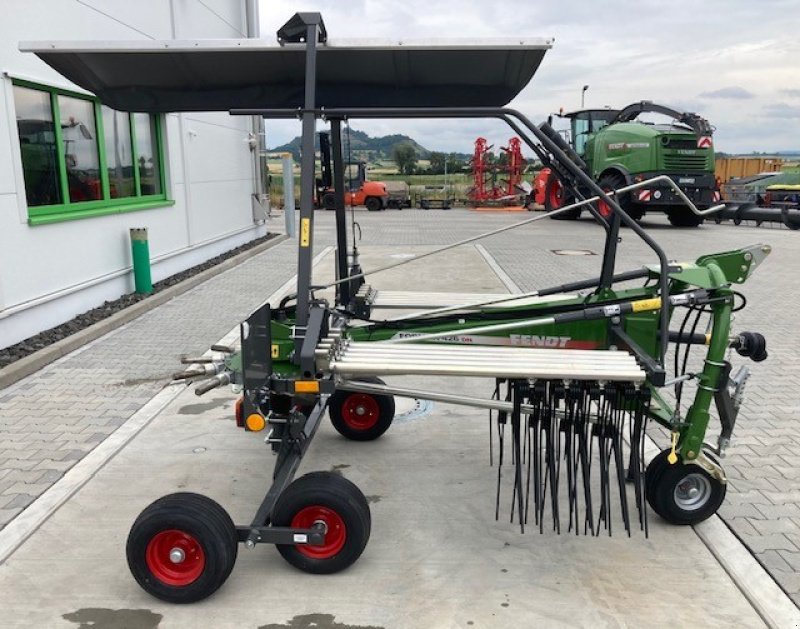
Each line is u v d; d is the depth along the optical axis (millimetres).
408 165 30312
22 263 6453
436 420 5062
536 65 3441
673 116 18578
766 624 2836
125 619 2857
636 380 2988
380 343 3574
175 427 4840
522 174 29422
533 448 3375
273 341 3559
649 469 3564
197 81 3729
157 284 9609
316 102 4016
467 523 3627
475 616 2885
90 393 5426
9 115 6195
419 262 12414
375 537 3488
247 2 14172
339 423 4656
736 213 19531
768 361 6438
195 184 11320
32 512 3631
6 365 5777
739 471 4199
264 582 3109
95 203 7988
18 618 2850
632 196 17438
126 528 3529
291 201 16094
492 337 3924
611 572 3195
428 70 3533
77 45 3262
